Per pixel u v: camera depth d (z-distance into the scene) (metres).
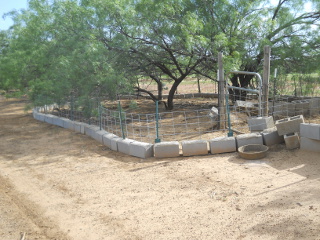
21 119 15.58
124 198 6.14
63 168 8.11
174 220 5.18
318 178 6.18
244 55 12.56
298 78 13.53
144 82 21.06
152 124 12.39
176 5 12.06
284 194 5.65
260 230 4.63
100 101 11.89
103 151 9.34
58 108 14.74
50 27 12.12
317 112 11.55
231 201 5.62
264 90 9.23
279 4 13.33
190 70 14.19
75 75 10.64
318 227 4.51
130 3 12.10
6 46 22.36
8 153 9.75
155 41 12.55
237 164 7.36
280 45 12.84
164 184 6.62
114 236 4.88
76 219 5.49
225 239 4.54
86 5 11.60
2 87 18.61
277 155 7.62
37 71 14.69
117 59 12.41
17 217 5.66
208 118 12.63
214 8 12.83
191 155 8.23
